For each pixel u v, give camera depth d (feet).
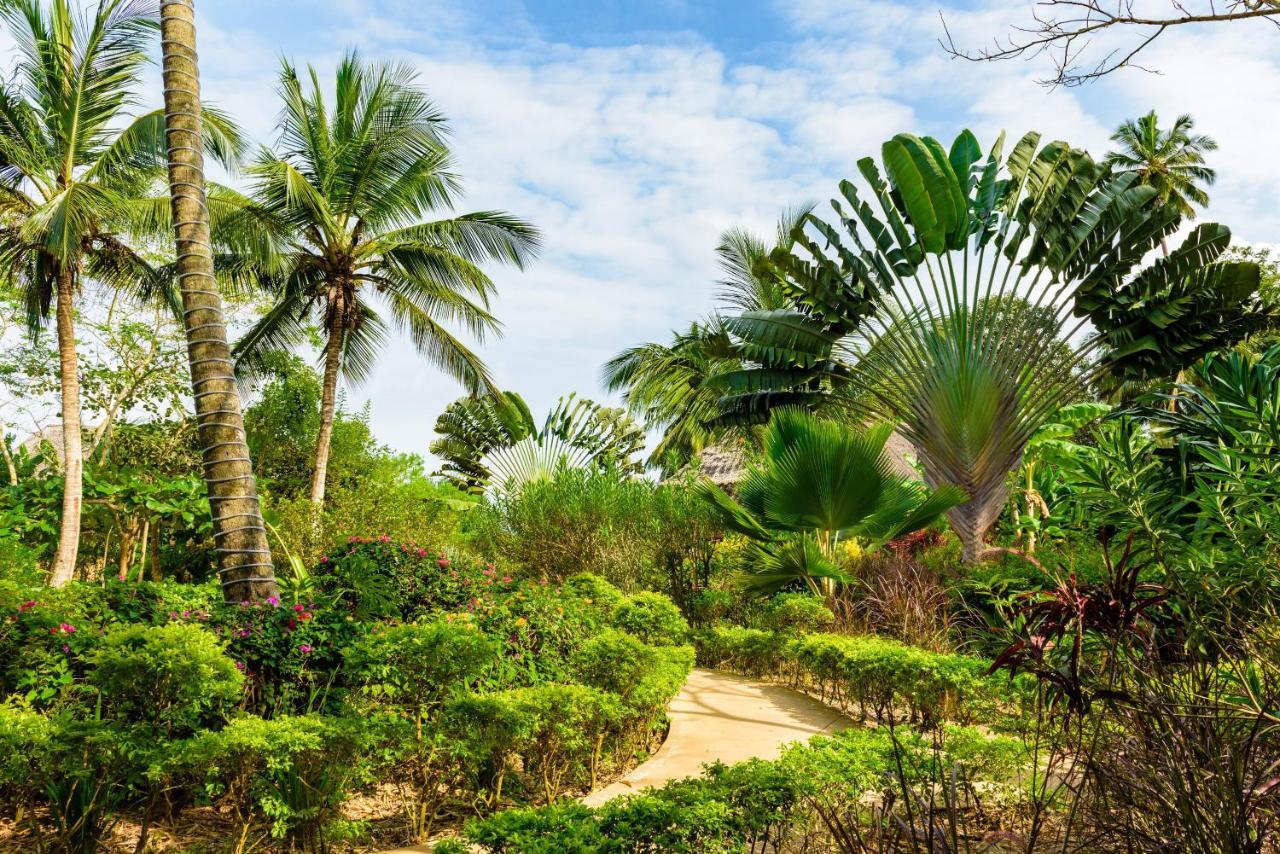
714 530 40.40
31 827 12.76
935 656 20.35
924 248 37.55
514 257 52.90
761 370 42.83
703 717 22.79
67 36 39.91
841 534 32.63
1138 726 8.13
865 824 11.69
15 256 41.50
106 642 13.51
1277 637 8.79
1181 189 92.79
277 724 12.78
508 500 47.57
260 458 63.87
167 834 13.85
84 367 60.29
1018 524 36.81
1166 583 10.35
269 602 18.45
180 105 22.70
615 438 76.38
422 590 25.29
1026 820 12.21
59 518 43.60
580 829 10.12
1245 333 35.27
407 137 49.11
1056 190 37.35
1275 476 11.41
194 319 22.07
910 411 38.81
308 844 13.12
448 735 14.52
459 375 57.06
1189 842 7.34
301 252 51.29
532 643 21.80
